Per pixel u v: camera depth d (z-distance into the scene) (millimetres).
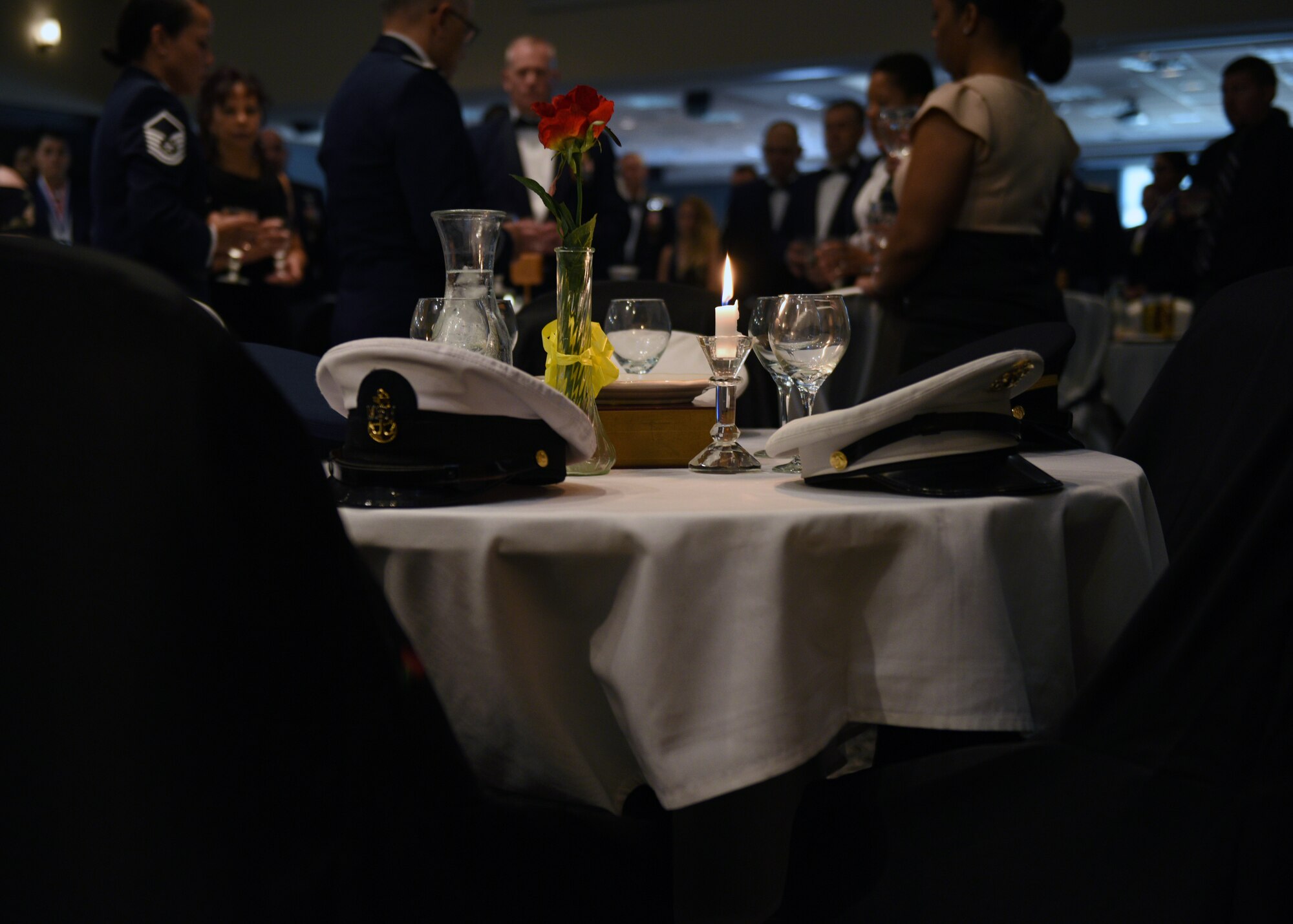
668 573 937
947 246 2195
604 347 1276
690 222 7422
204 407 631
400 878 754
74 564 669
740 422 2195
